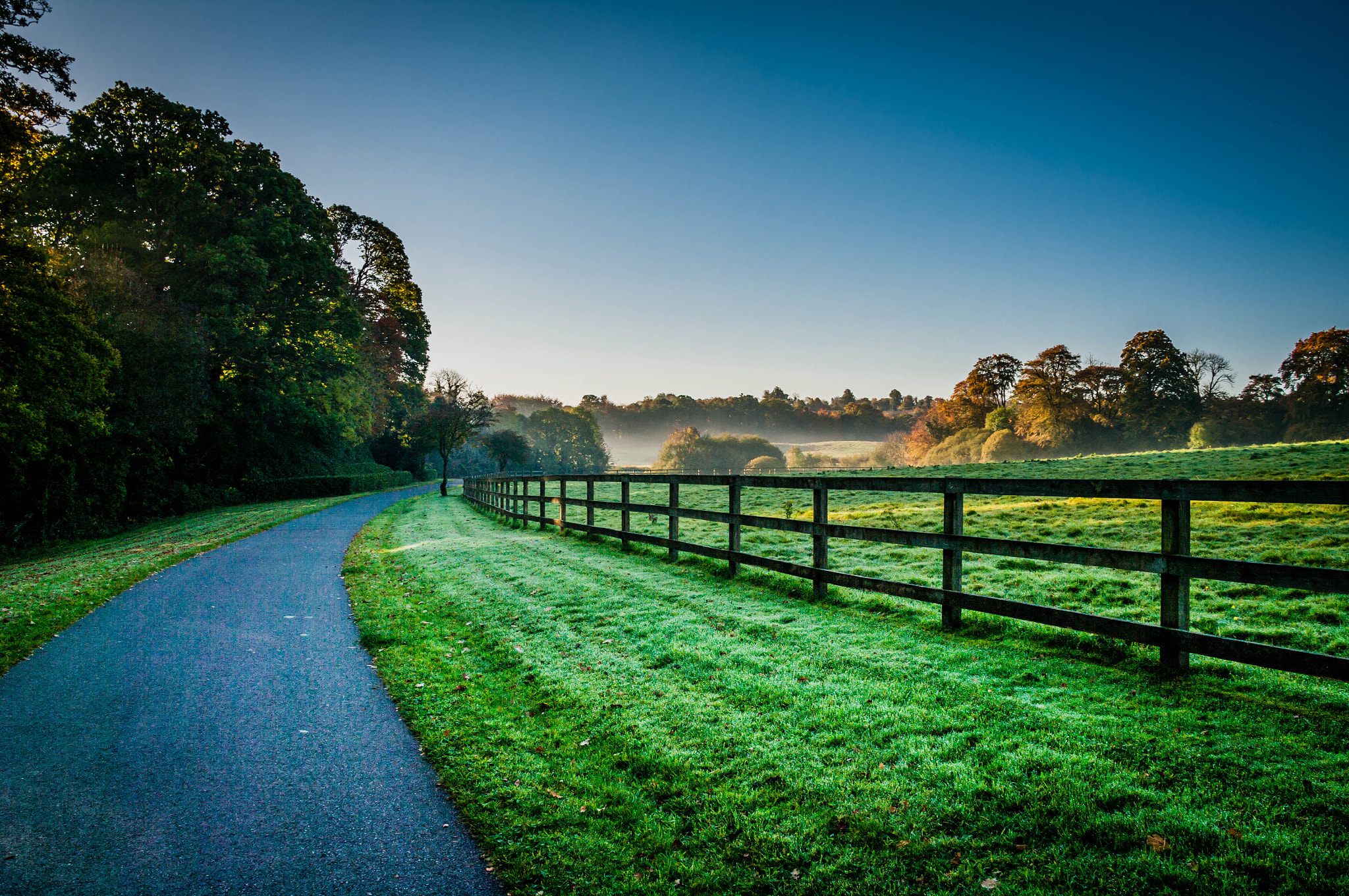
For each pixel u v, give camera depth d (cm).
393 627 732
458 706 489
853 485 670
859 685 467
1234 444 7550
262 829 333
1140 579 755
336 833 328
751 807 332
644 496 3012
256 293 3459
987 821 303
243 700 516
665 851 303
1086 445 8175
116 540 2336
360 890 283
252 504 3672
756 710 442
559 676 532
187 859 307
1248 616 602
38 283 1912
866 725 407
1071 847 280
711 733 414
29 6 1627
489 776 381
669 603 738
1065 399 8512
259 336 3544
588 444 13925
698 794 347
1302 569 368
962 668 484
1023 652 505
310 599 918
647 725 432
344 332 4244
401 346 6300
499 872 295
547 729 439
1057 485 503
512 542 1355
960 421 9906
